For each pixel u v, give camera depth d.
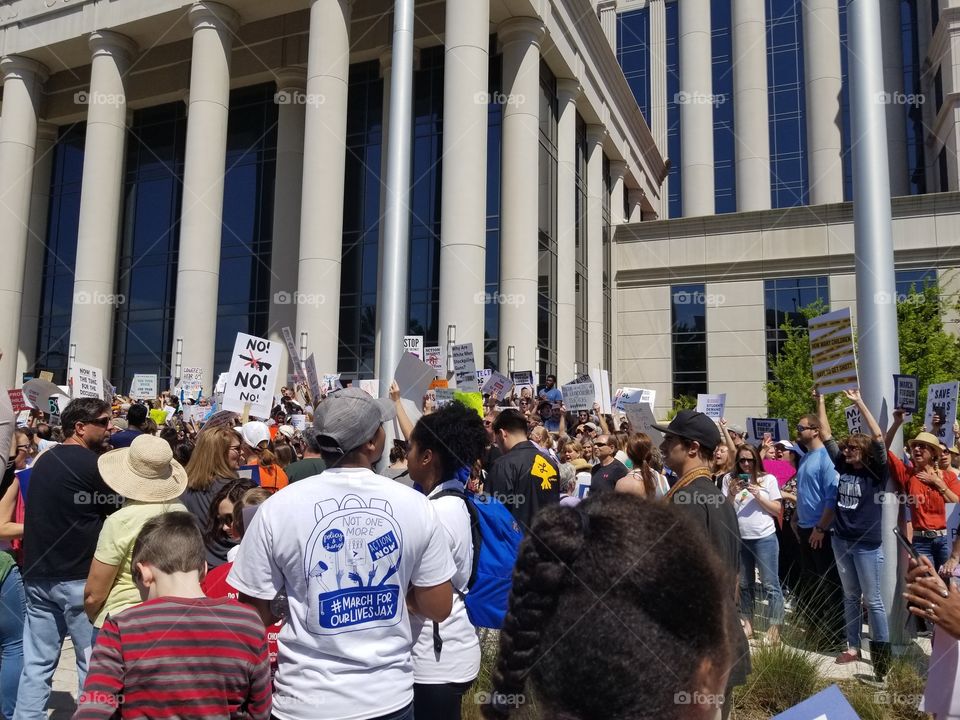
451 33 19.95
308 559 2.59
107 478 4.07
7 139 26.88
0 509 4.98
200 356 21.36
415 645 3.21
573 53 26.33
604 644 1.04
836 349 7.13
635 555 1.09
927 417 8.73
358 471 2.79
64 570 4.45
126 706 2.54
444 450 3.58
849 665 6.48
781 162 38.69
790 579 9.34
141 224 29.73
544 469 5.08
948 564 5.04
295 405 14.61
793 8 39.47
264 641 2.69
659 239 32.31
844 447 6.75
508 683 1.21
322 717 2.49
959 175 32.12
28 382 12.54
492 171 24.16
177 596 2.79
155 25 24.61
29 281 31.00
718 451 7.17
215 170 22.47
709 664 1.09
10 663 4.73
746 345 30.23
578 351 27.95
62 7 25.81
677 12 41.66
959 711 2.93
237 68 27.48
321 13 20.98
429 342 24.06
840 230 29.34
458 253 19.16
